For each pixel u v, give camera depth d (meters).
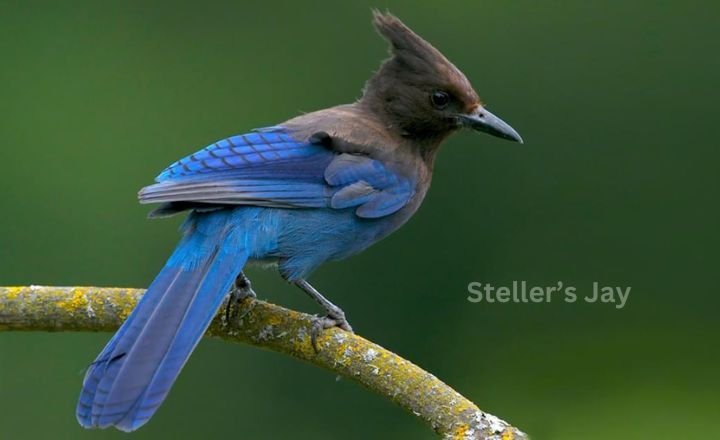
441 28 16.16
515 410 14.56
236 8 17.06
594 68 15.70
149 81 16.95
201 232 9.38
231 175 9.62
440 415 8.34
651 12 15.59
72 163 16.44
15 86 16.72
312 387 14.35
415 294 14.93
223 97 16.97
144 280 15.77
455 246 15.00
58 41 16.97
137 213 16.11
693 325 14.77
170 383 8.33
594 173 15.38
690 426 14.43
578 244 15.05
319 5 16.94
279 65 16.97
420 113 10.62
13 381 14.18
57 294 9.18
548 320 14.83
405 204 10.41
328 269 14.89
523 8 15.89
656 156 15.34
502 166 15.12
